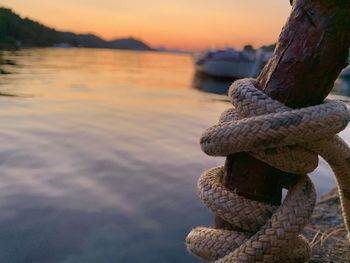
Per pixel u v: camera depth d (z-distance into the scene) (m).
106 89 16.91
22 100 12.27
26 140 7.21
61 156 6.30
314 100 1.67
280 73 1.66
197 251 1.90
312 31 1.57
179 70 39.59
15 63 34.44
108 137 7.71
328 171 6.09
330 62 1.58
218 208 1.78
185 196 4.85
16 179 5.19
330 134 1.60
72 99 13.09
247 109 1.68
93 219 4.12
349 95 17.00
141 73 31.28
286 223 1.63
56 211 4.28
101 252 3.47
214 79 27.03
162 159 6.39
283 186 1.81
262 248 1.62
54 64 36.25
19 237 3.69
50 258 3.37
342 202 2.28
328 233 3.43
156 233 3.85
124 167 5.89
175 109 11.83
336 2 1.51
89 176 5.44
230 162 1.81
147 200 4.68
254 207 1.74
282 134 1.57
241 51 26.38
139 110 11.36
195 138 7.93
